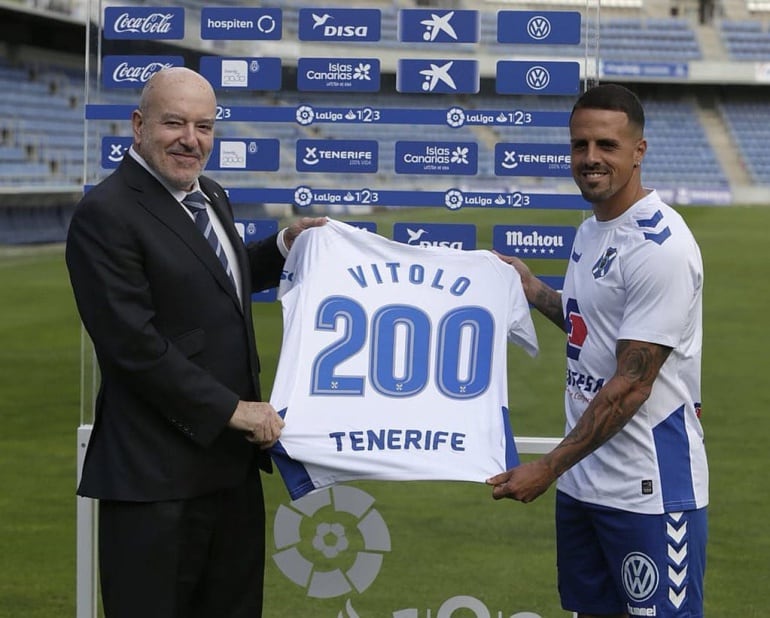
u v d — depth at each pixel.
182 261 2.50
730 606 3.84
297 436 2.64
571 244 3.16
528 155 3.16
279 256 2.97
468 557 4.09
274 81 3.17
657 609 2.51
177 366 2.44
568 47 3.11
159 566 2.52
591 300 2.53
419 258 2.87
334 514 3.29
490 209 3.26
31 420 6.75
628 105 2.43
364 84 3.16
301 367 2.73
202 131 2.48
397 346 2.78
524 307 2.85
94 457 2.59
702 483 2.54
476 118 3.14
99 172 3.22
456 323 2.80
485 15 3.11
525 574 3.91
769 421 6.86
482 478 2.60
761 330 10.20
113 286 2.42
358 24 3.12
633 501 2.50
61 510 4.96
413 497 4.89
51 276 12.95
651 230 2.42
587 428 2.41
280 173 3.23
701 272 2.46
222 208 2.71
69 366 8.41
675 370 2.49
